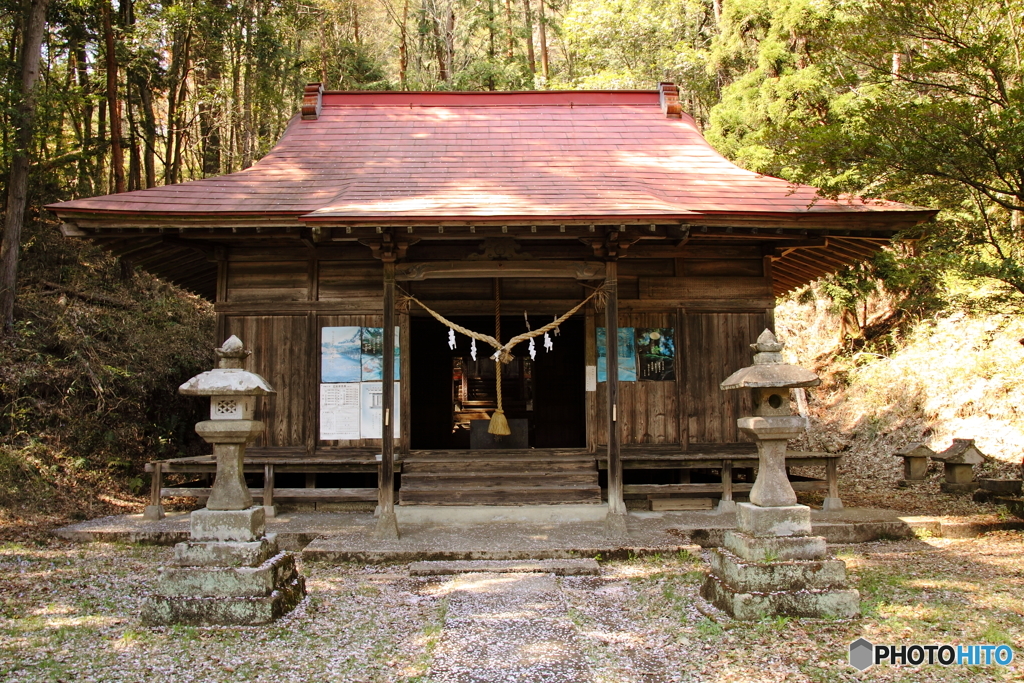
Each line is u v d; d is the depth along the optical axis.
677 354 9.02
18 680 3.92
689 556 6.73
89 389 11.05
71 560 6.70
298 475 9.73
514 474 8.39
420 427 12.74
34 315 11.77
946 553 6.85
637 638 4.58
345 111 11.28
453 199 7.67
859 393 14.07
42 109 11.63
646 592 5.63
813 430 13.96
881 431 12.50
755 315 9.13
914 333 14.27
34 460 9.41
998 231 8.29
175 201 7.94
